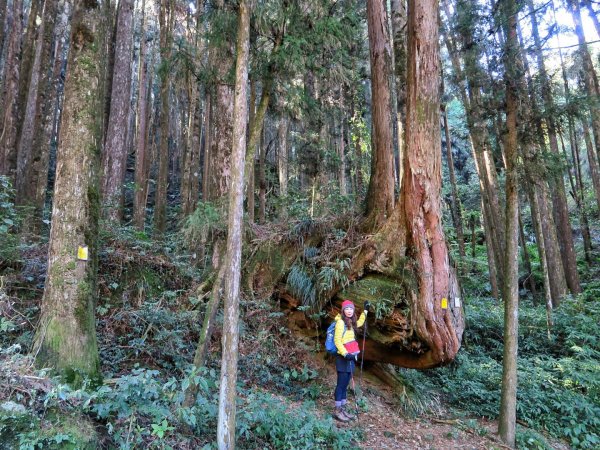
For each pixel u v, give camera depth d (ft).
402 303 19.40
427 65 19.49
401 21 28.35
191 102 46.06
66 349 12.01
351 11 21.86
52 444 9.53
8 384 10.34
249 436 13.64
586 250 57.00
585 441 20.65
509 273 19.26
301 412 16.11
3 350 11.55
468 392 24.56
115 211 27.17
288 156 55.31
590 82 43.47
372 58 24.11
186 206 43.86
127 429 11.14
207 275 23.44
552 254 43.24
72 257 12.72
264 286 24.00
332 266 21.89
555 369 27.25
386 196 22.79
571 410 22.08
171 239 26.96
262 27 17.87
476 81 21.61
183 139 62.44
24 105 37.58
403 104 27.48
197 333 19.77
